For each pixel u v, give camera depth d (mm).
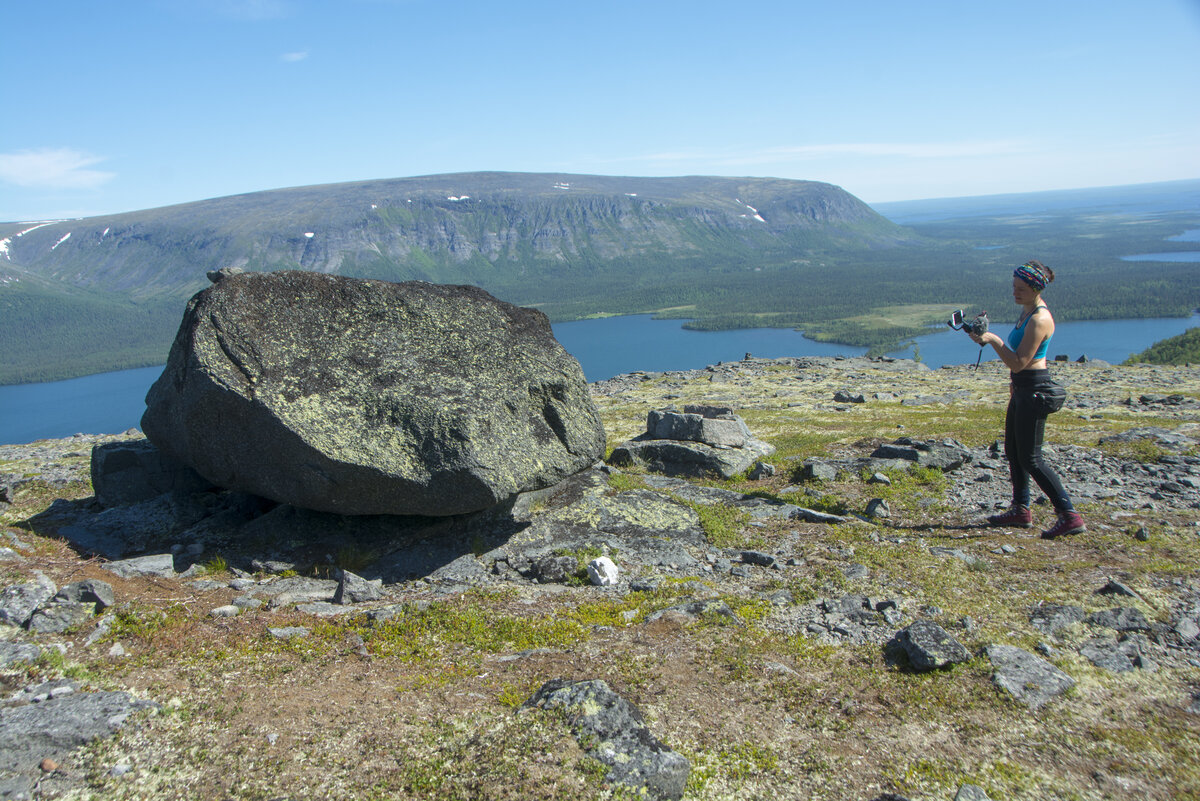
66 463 24359
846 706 7844
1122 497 15266
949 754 7047
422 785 6305
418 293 13711
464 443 11641
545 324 14656
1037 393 12203
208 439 12039
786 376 57844
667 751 6637
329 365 12234
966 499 15688
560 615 10250
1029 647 8867
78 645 8438
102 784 6152
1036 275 11781
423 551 12484
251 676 8141
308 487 11664
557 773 6402
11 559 11086
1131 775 6664
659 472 19734
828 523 14281
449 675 8375
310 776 6410
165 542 12781
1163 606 9695
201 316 11961
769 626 9789
